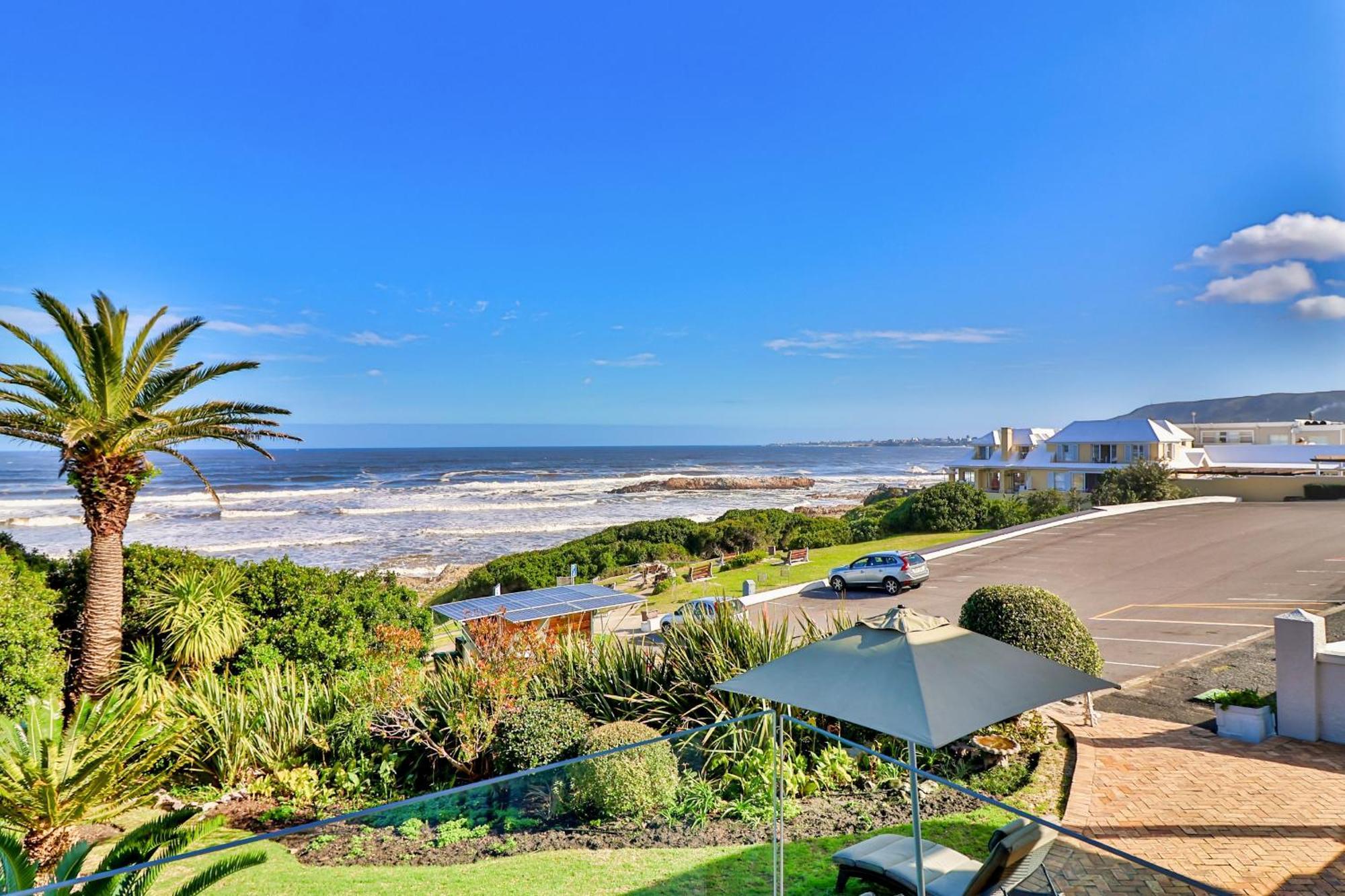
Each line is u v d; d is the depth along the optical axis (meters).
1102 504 44.44
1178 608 19.11
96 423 13.82
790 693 4.65
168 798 9.52
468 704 9.52
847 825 7.12
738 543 41.59
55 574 16.06
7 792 6.89
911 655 4.48
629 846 6.61
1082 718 10.68
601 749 7.58
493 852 6.27
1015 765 8.81
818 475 148.38
